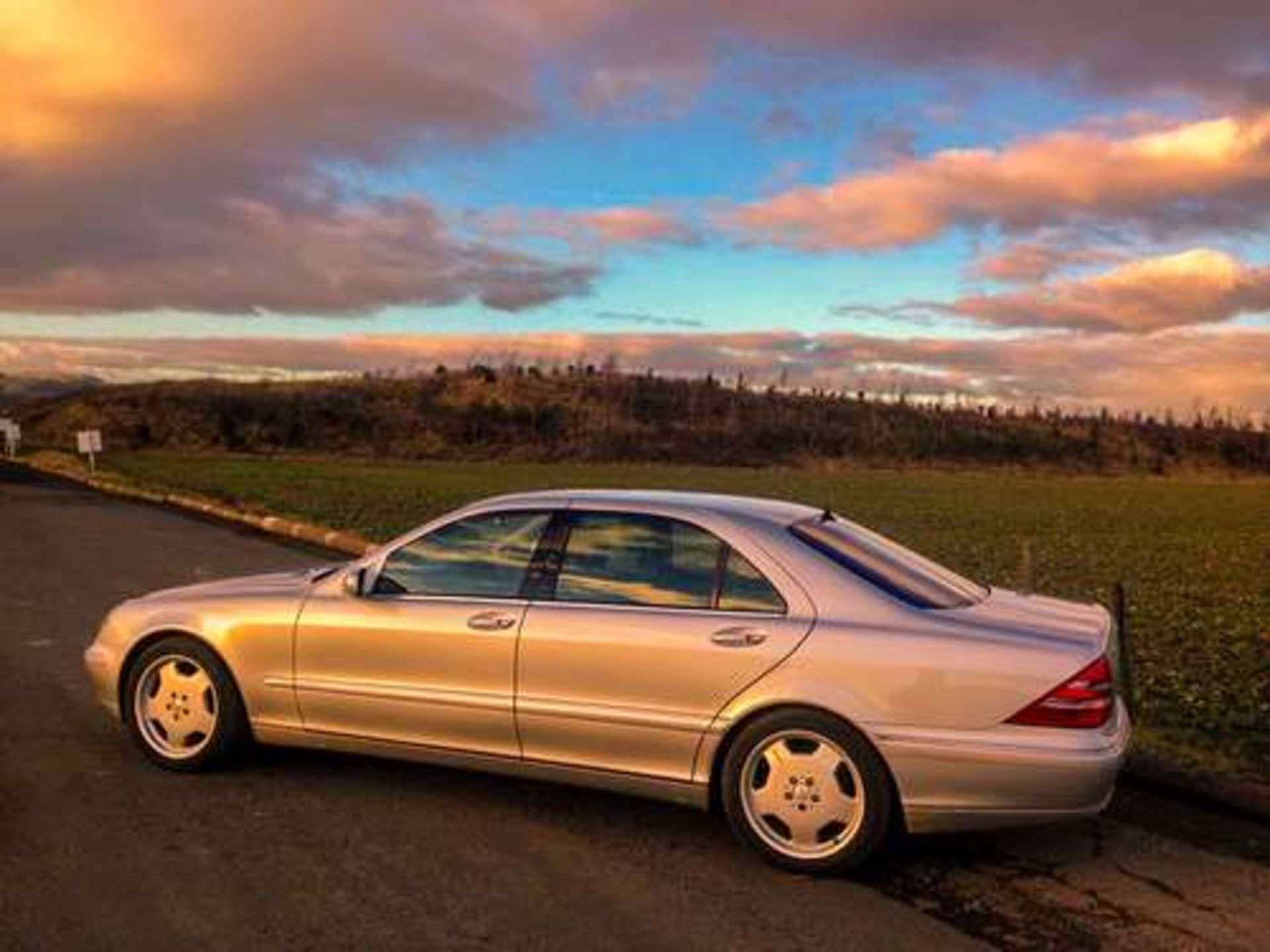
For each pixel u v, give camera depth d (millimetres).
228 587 6141
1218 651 11617
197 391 171375
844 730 4754
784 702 4820
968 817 4656
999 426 185375
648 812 5520
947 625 4824
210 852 4883
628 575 5281
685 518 5316
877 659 4746
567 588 5344
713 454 154250
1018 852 5156
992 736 4617
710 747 4961
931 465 155375
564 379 192250
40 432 149500
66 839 4988
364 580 5680
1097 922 4414
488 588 5492
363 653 5578
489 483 54406
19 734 6648
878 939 4207
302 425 157000
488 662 5328
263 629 5777
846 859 4746
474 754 5426
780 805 4840
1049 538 32188
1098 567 23422
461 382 184875
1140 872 4941
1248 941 4262
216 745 5875
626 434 162375
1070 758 4535
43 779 5828
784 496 57594
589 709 5145
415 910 4340
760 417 176875
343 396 173000
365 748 5672
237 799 5562
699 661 4953
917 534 32875
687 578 5188
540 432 162250
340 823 5266
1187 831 5512
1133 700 8594
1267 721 8102
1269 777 6277
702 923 4301
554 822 5352
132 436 146500
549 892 4543
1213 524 42031
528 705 5254
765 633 4910
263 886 4527
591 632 5156
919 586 5219
